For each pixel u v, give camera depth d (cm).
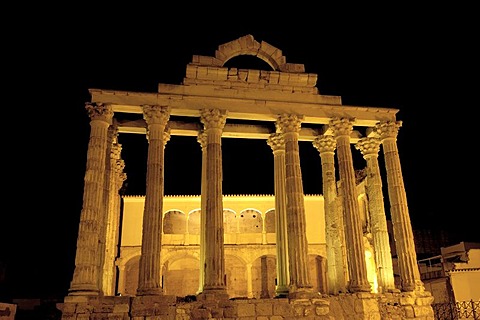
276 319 2272
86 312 2119
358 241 2588
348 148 2745
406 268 2616
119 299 2177
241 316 2248
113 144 2881
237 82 2711
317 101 2791
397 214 2722
